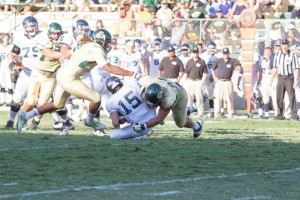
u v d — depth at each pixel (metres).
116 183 16.72
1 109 43.78
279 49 40.47
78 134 27.98
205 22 46.09
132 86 25.61
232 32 45.53
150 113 25.80
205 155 21.89
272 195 15.69
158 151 22.58
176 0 50.94
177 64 40.84
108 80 25.67
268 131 31.72
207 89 42.62
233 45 45.53
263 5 50.53
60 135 27.41
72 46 27.72
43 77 27.50
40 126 31.88
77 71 25.70
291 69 39.91
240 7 48.75
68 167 18.95
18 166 18.97
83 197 14.93
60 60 28.91
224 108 45.72
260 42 43.66
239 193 15.83
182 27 46.22
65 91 26.48
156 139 26.36
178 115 25.89
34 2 54.38
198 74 41.38
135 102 25.50
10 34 46.91
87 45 25.47
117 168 18.95
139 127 25.55
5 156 20.80
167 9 50.31
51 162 19.77
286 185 16.98
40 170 18.38
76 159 20.44
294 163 20.61
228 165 19.98
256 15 45.47
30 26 29.23
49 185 16.28
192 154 22.08
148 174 18.12
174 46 44.59
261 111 41.72
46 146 23.38
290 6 51.34
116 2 52.81
